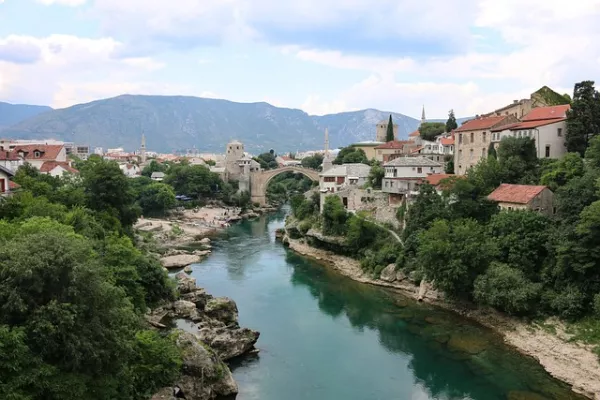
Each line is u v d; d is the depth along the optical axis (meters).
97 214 76.94
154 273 60.03
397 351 53.31
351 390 45.12
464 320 61.75
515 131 88.75
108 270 45.06
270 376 47.72
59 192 76.00
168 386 38.56
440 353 52.44
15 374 26.05
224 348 50.59
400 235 85.06
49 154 129.38
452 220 73.00
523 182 78.50
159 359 38.75
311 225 108.25
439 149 124.62
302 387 45.56
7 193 65.06
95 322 30.25
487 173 80.62
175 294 63.03
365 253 88.00
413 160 100.50
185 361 41.91
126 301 38.84
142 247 91.31
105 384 30.38
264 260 97.25
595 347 48.03
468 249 61.81
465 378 47.00
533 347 51.97
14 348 26.12
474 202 73.38
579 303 52.66
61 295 29.66
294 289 76.88
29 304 28.50
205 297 64.56
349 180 117.94
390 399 43.47
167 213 153.50
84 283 30.42
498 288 58.06
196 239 120.44
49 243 30.92
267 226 145.62
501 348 53.22
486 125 95.94
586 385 44.22
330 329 59.91
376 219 94.62
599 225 51.38
